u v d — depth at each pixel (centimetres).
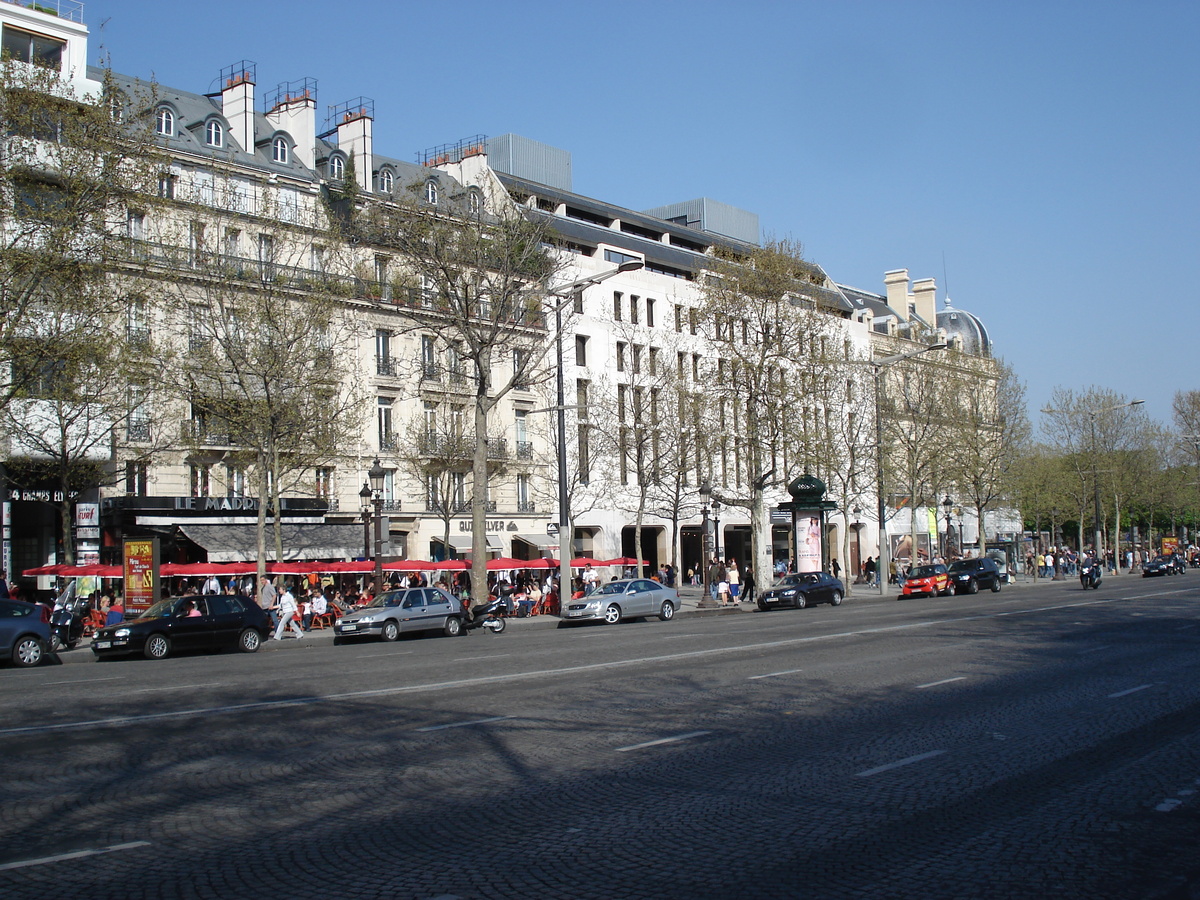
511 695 1487
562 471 3872
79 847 718
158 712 1367
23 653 2352
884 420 6284
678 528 6234
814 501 4978
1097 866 664
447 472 5028
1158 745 1059
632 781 920
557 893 614
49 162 2905
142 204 2994
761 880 638
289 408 3519
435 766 989
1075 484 8281
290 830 762
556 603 4294
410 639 3159
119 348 3186
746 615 4012
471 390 5278
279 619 3175
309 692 1571
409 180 5534
